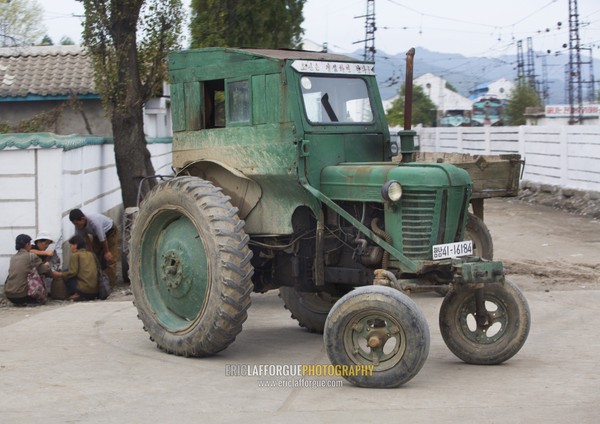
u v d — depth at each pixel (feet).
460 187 22.61
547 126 74.90
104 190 50.03
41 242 36.99
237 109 25.38
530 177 79.05
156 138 68.85
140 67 48.88
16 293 35.35
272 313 32.58
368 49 169.37
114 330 29.17
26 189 38.06
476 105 207.10
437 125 200.03
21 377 22.54
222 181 26.55
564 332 27.66
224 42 50.26
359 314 20.93
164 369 23.48
